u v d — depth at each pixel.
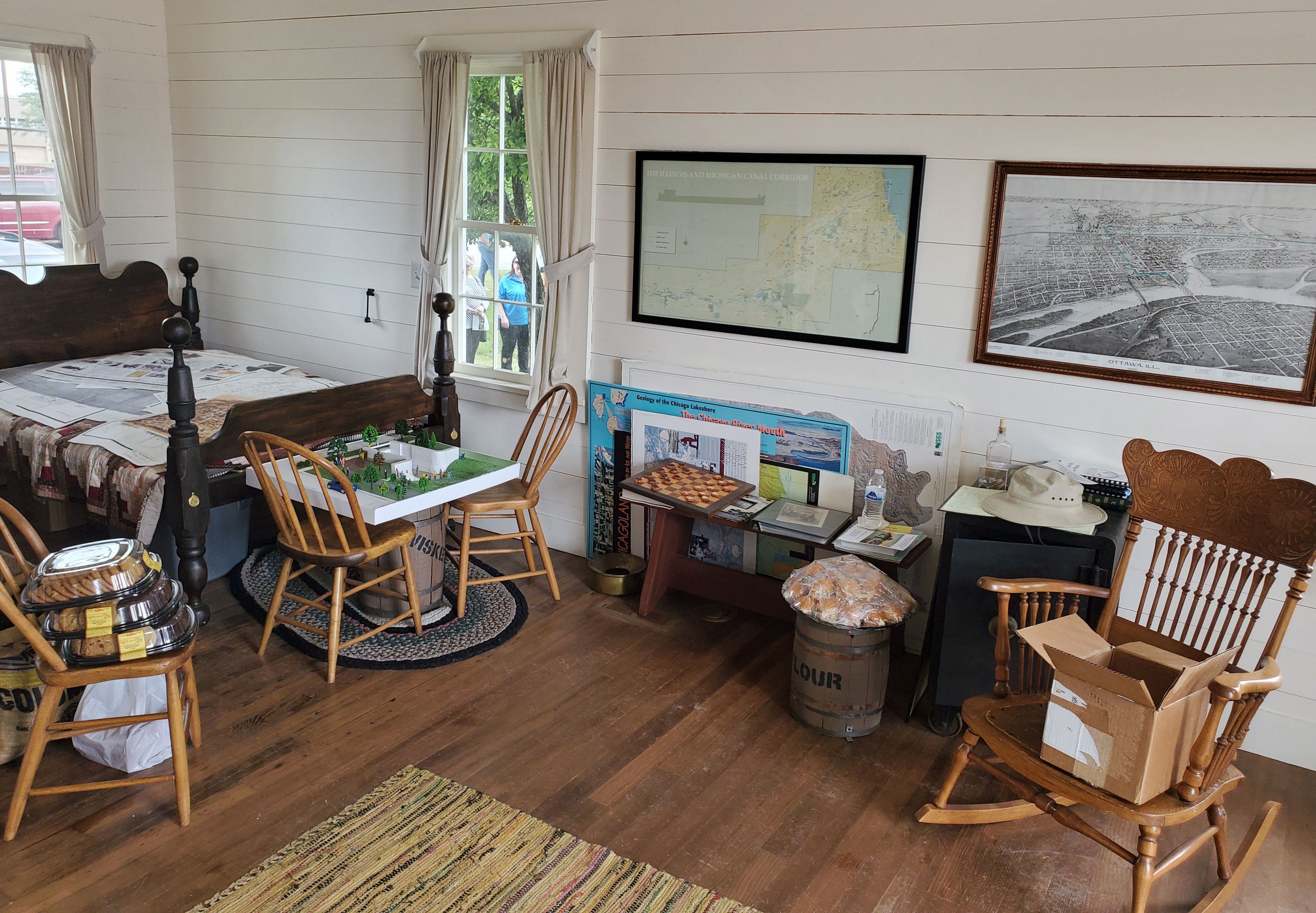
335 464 3.56
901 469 3.55
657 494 3.69
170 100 5.48
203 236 5.56
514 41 4.07
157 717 2.48
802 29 3.46
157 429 3.81
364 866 2.40
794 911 2.31
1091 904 2.39
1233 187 2.84
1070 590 2.60
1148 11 2.89
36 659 2.43
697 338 3.93
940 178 3.30
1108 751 2.16
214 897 2.27
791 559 3.88
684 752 2.96
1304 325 2.82
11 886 2.28
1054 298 3.17
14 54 4.82
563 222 4.07
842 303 3.56
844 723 3.04
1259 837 2.44
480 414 4.66
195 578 3.26
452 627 3.68
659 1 3.73
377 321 4.95
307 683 3.25
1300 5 2.69
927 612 3.61
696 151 3.76
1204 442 3.03
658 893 2.35
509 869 2.41
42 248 5.18
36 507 4.28
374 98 4.66
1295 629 2.99
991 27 3.13
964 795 2.79
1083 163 3.05
